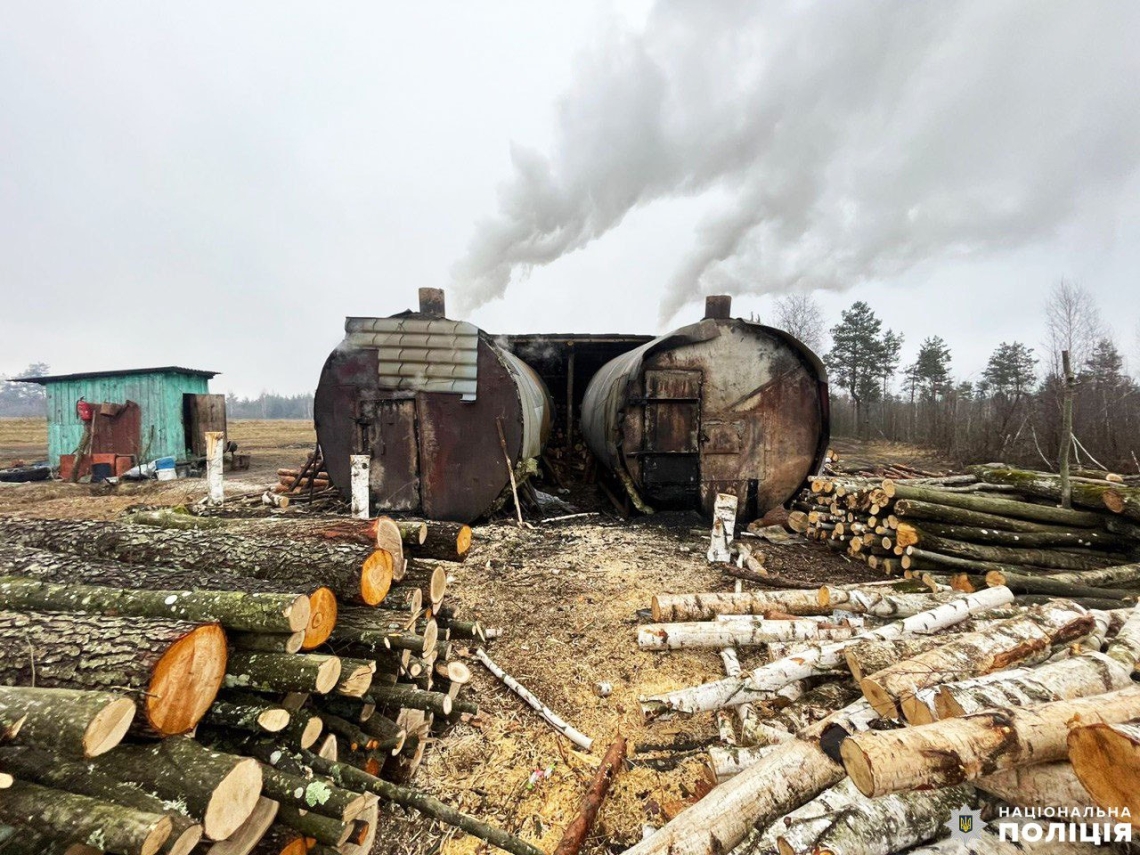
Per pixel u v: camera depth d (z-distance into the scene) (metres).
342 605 2.80
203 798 1.57
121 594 2.30
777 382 8.06
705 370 7.98
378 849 2.41
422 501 7.56
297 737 2.14
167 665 1.74
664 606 4.23
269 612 2.10
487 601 4.94
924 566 5.45
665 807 2.62
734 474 8.09
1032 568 5.33
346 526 3.14
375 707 2.67
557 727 3.21
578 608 4.79
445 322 7.46
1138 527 5.55
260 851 1.91
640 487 8.07
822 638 3.84
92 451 12.38
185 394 13.20
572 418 12.61
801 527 7.15
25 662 1.83
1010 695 2.17
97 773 1.64
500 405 7.44
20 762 1.64
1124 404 18.86
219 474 8.41
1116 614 3.26
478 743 3.09
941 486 8.42
